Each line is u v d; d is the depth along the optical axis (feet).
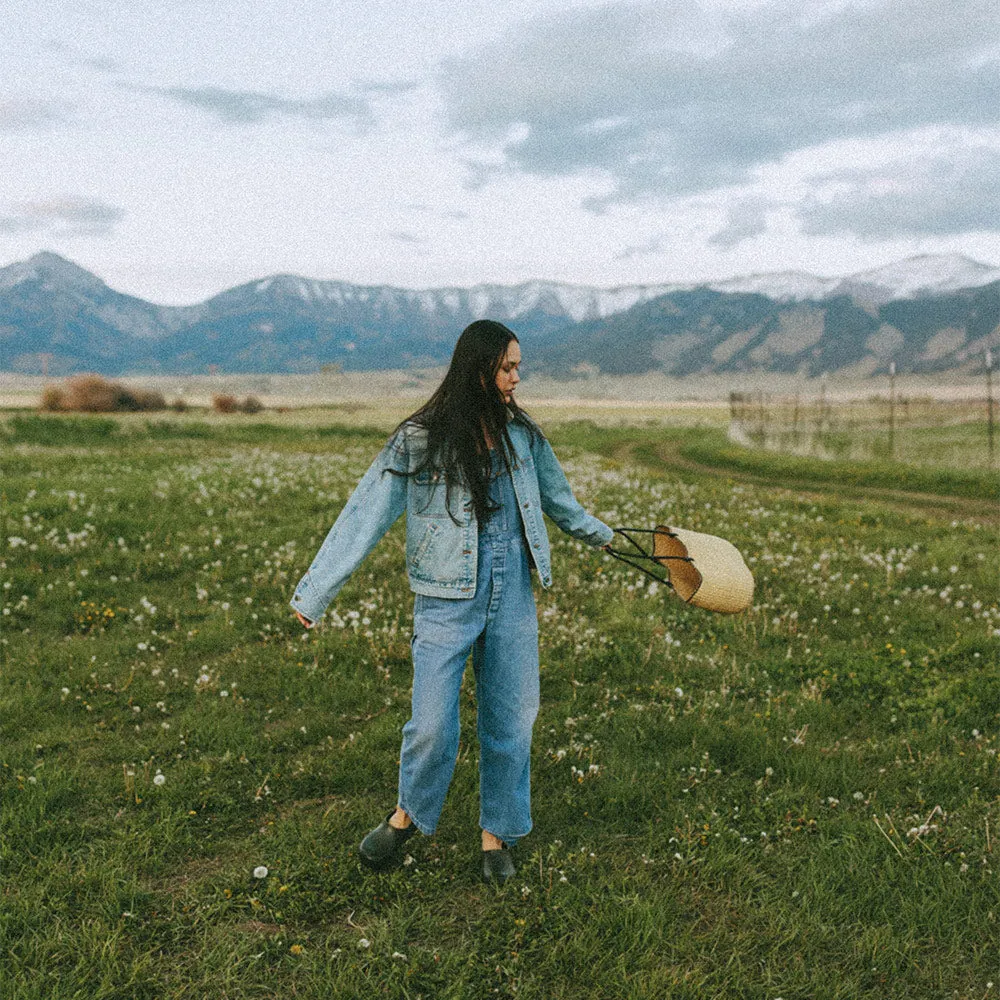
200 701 16.72
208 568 26.89
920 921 9.78
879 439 115.03
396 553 28.60
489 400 9.91
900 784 13.35
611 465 77.97
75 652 19.45
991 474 66.08
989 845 11.32
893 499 58.44
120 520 32.24
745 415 230.27
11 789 12.75
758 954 9.29
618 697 16.99
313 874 10.59
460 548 9.84
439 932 9.63
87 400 224.74
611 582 25.95
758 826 11.90
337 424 146.51
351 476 50.26
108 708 16.40
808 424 181.98
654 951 9.21
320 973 8.95
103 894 10.09
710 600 11.31
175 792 12.65
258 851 11.27
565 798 12.61
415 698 10.12
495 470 10.01
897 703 16.93
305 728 15.14
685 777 13.42
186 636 20.83
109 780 13.15
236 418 184.55
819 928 9.59
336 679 17.87
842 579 27.22
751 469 86.79
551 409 451.12
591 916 9.67
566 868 10.75
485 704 10.59
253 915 9.87
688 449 119.65
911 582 27.61
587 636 20.43
